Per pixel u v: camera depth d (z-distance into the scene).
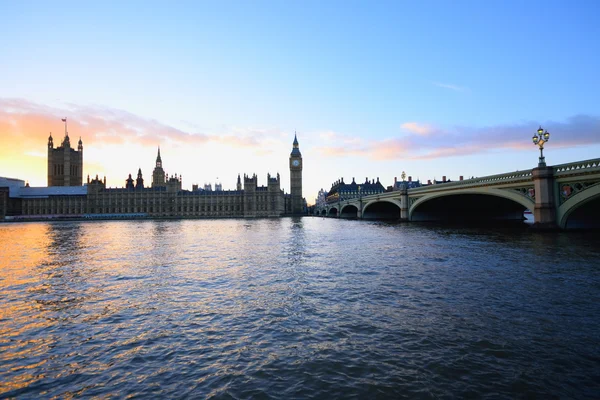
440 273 25.59
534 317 15.98
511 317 16.05
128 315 17.56
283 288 22.28
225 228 100.31
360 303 18.66
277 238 60.12
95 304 19.59
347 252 38.38
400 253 36.16
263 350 13.17
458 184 64.50
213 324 16.02
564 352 12.52
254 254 38.91
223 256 37.75
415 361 12.07
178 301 19.86
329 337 14.24
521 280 22.72
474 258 31.47
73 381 11.23
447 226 74.00
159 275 27.47
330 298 19.75
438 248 38.94
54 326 16.17
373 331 14.77
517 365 11.68
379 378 11.01
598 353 12.40
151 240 60.31
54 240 62.56
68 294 21.84
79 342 14.30
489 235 50.94
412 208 89.56
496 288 20.98
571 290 20.11
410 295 19.97
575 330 14.43
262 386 10.68
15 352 13.45
